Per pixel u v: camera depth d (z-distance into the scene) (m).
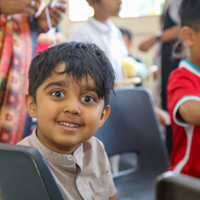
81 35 1.43
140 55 3.29
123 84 1.51
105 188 0.69
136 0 3.54
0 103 0.88
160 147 1.13
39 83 0.56
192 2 1.01
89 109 0.56
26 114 0.92
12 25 0.92
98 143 0.73
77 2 3.46
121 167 1.92
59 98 0.54
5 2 0.88
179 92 0.94
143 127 1.11
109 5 1.44
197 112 0.85
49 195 0.36
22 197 0.39
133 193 1.02
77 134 0.55
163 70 1.50
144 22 3.54
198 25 0.97
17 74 0.90
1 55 0.90
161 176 0.20
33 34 0.99
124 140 1.06
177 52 1.41
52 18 1.07
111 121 1.04
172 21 1.46
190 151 0.96
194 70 0.99
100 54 0.62
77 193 0.61
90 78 0.56
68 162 0.60
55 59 0.56
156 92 1.66
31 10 0.94
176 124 1.01
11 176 0.38
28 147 0.36
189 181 0.19
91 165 0.67
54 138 0.55
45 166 0.36
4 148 0.37
